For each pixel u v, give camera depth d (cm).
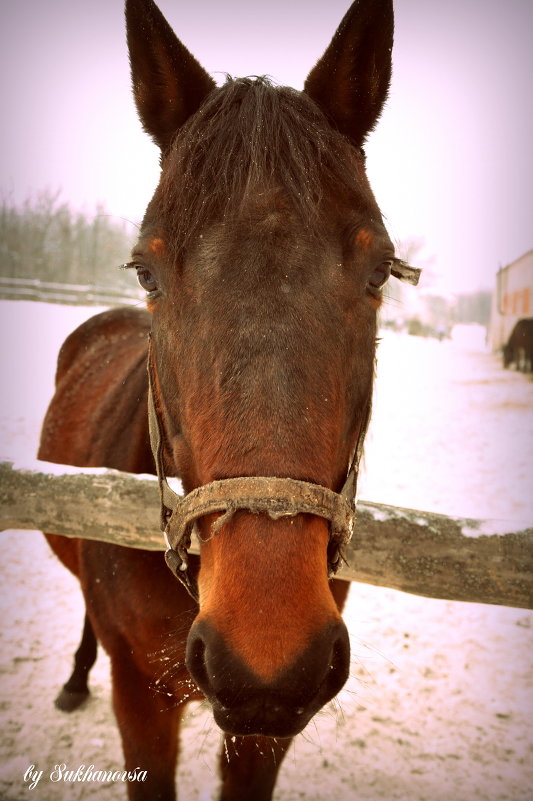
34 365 1305
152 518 176
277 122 145
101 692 344
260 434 121
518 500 631
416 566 161
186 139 150
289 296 129
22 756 292
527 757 297
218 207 138
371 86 179
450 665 370
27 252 3484
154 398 181
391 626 412
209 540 127
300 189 137
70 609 417
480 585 159
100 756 295
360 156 176
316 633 110
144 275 158
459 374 1520
